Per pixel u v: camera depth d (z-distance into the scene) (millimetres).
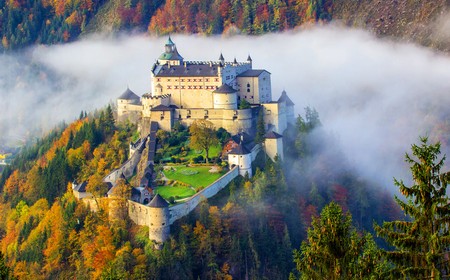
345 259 149750
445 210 139500
